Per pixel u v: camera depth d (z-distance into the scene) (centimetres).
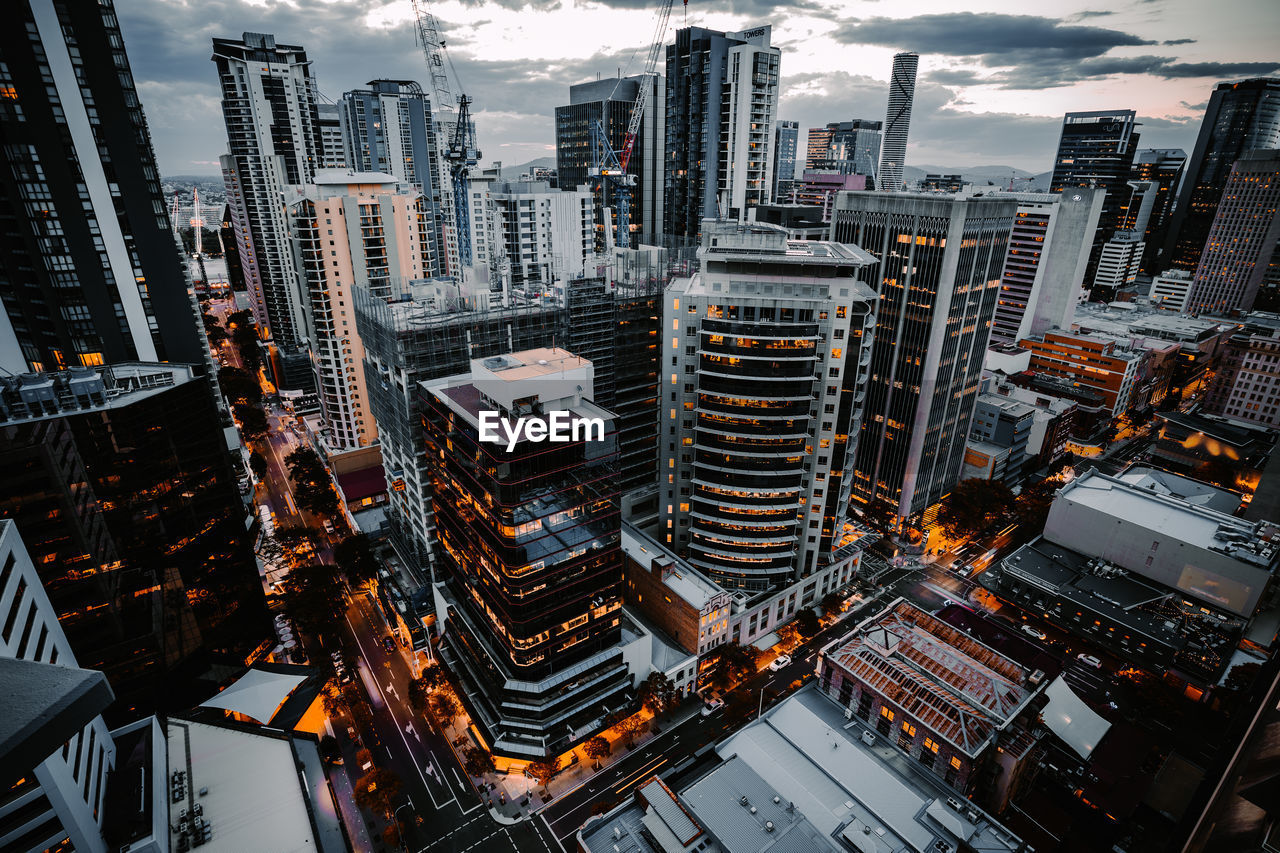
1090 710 12450
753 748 10900
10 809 7350
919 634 12775
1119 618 14925
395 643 15625
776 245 14312
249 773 10638
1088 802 11081
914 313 17338
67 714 5666
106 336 14700
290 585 16350
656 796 9675
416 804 11569
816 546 15750
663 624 14888
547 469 10519
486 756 11856
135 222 14525
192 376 13162
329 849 10212
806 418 13850
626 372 18188
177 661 12094
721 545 15275
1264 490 17362
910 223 16938
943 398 18125
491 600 11938
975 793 11012
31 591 8788
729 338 13450
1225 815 3791
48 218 13525
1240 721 7988
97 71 13525
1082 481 18638
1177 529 16275
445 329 14762
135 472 11731
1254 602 14662
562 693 12238
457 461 11788
